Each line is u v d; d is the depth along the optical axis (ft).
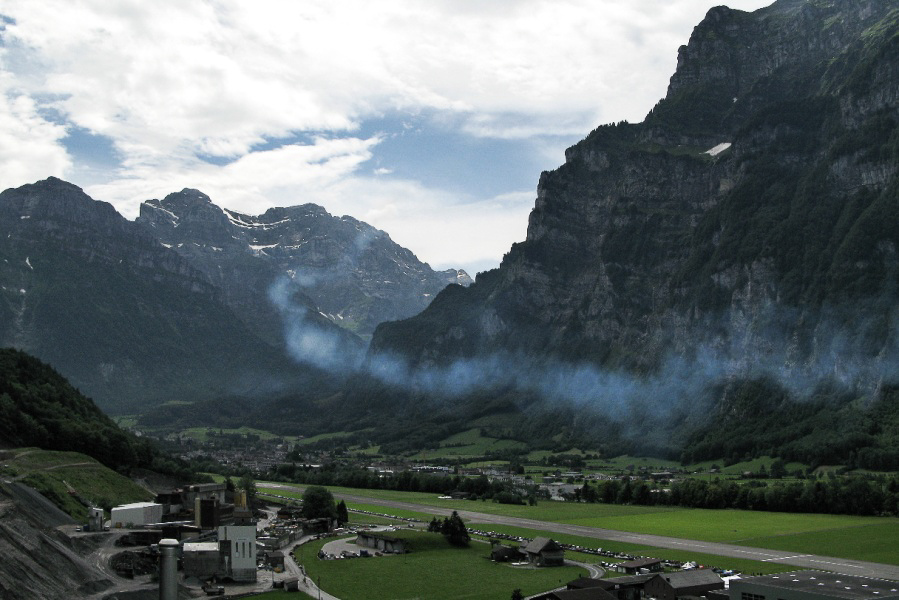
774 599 605.73
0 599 546.67
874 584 613.11
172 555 308.60
